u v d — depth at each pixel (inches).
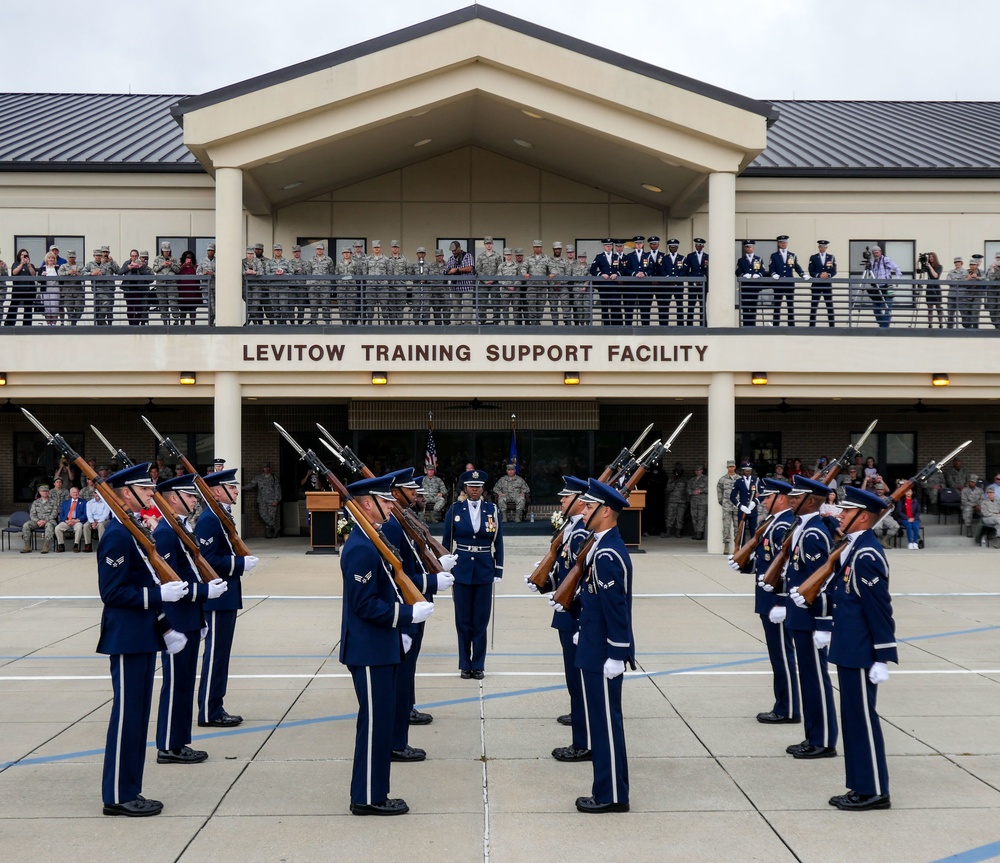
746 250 856.9
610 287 845.8
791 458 996.6
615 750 266.1
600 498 271.6
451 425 939.3
